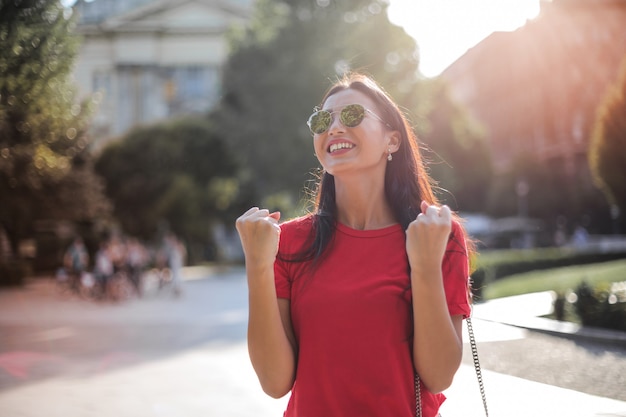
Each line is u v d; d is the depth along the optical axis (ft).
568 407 17.95
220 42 188.96
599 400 18.69
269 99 112.88
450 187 145.28
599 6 129.70
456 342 5.66
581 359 24.95
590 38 133.28
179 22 187.83
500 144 207.31
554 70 155.33
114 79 178.29
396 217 6.48
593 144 50.16
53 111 23.00
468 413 18.04
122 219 144.05
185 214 146.30
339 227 6.25
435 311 5.54
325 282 6.00
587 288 32.81
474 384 21.67
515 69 189.47
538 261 77.36
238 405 21.24
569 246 123.75
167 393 23.26
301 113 111.75
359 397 5.74
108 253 69.36
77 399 22.57
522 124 184.96
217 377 26.07
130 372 27.66
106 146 147.23
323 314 5.86
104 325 45.60
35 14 19.63
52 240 113.09
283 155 113.80
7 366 29.30
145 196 144.77
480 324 34.99
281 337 5.84
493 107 215.72
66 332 42.09
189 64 189.06
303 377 5.89
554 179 150.41
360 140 6.31
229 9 189.78
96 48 176.35
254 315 5.78
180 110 184.03
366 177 6.49
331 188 6.77
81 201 72.08
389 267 5.99
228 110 126.62
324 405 5.82
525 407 18.26
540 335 31.24
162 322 46.96
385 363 5.74
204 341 36.91
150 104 182.50
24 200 66.08
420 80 111.24
